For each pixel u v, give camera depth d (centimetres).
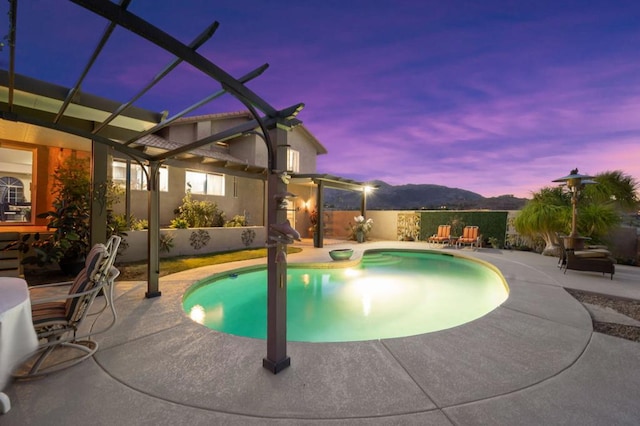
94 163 546
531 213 1138
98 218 551
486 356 310
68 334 358
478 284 807
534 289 578
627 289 582
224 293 690
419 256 1258
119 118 525
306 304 643
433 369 284
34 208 775
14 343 233
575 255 707
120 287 577
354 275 903
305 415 220
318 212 1302
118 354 311
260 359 303
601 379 269
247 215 1491
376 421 215
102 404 231
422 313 594
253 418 217
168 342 340
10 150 891
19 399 235
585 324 398
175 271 738
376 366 289
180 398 239
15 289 268
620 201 1061
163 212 1173
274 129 291
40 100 454
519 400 239
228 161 935
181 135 1385
